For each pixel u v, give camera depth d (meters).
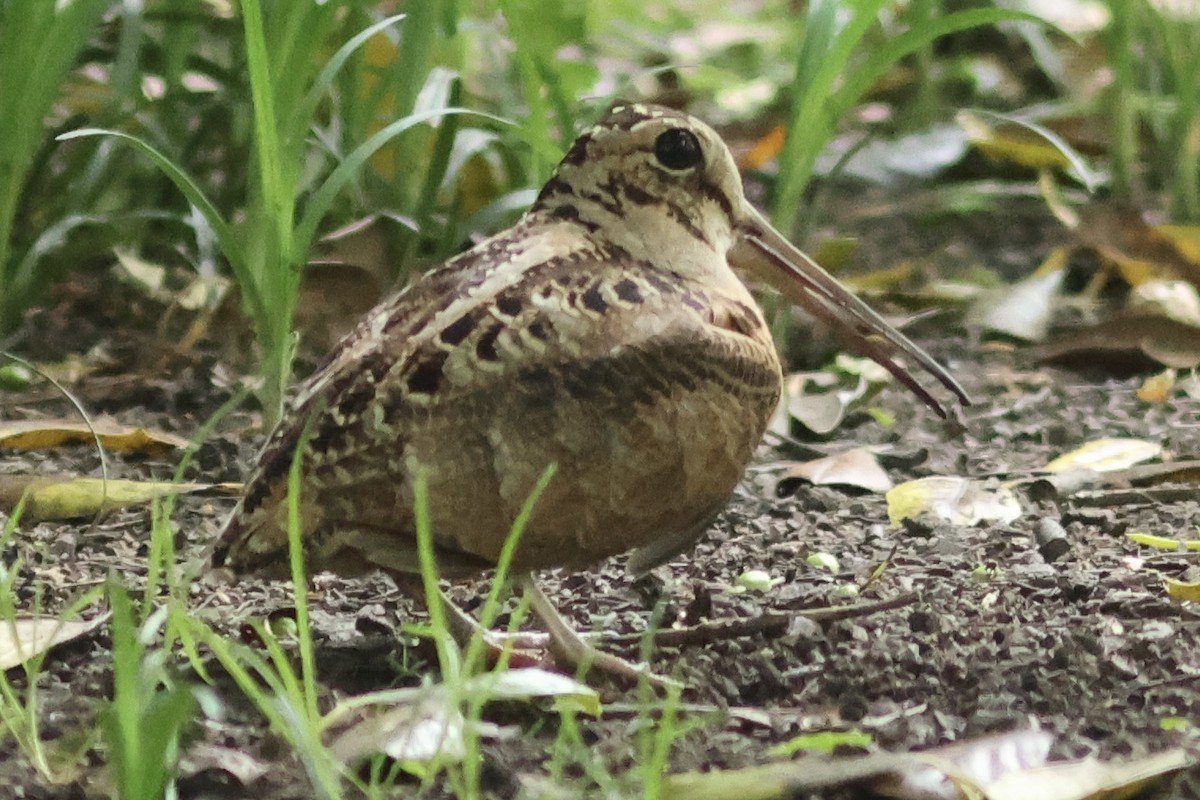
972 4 20.88
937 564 9.18
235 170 14.02
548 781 6.45
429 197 12.60
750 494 10.53
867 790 6.41
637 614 8.57
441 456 7.04
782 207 12.48
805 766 6.42
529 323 7.23
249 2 9.96
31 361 12.80
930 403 9.41
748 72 21.86
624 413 7.24
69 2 11.97
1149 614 8.27
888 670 7.58
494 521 7.14
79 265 14.55
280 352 10.77
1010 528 9.76
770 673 7.52
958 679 7.49
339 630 8.20
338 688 7.51
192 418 11.85
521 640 8.03
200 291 13.25
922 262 16.08
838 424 11.88
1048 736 6.77
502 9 12.15
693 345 7.43
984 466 11.09
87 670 7.62
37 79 12.04
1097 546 9.46
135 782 5.81
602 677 7.62
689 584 8.95
